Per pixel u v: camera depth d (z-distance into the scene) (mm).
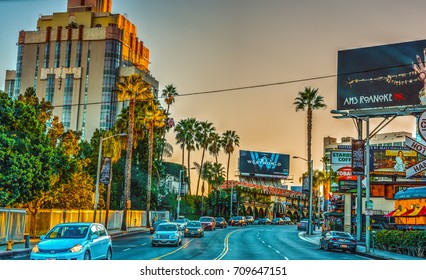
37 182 34906
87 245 17094
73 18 147000
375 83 46688
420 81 44812
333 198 69812
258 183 153875
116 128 67062
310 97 66250
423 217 42781
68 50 144500
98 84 141125
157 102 67250
